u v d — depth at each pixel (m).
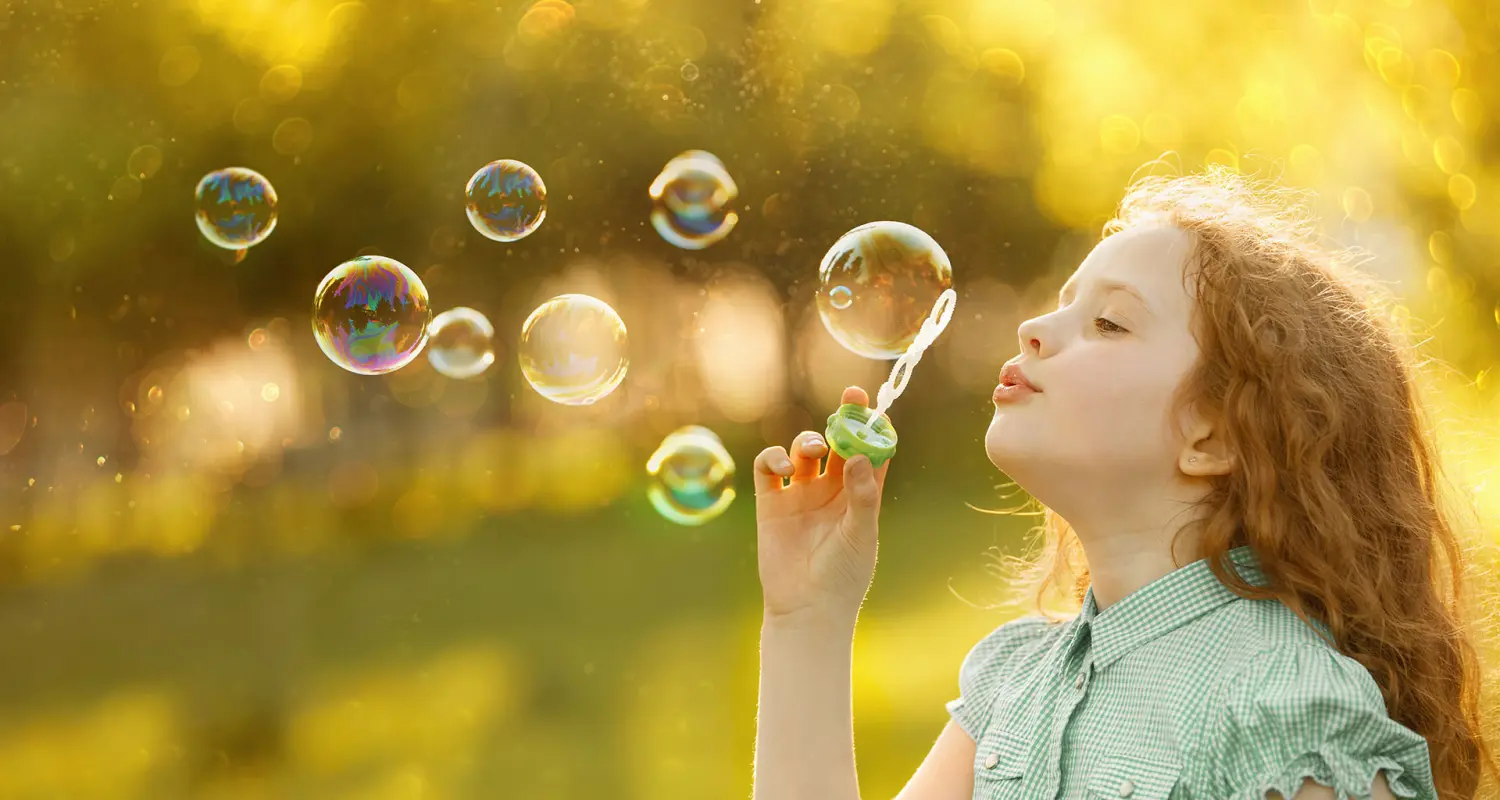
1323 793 1.17
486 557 10.52
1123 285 1.41
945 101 11.26
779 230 11.86
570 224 11.73
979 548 9.49
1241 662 1.26
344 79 10.89
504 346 13.14
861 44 11.39
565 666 6.53
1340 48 8.29
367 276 2.61
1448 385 4.66
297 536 11.60
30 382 12.25
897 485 13.45
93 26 10.47
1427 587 1.46
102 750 5.63
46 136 10.34
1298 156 8.19
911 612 7.29
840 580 1.56
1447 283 7.37
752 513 12.09
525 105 11.16
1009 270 12.77
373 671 6.79
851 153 11.64
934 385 15.49
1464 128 7.77
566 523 12.02
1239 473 1.35
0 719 6.27
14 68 10.37
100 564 10.54
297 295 11.95
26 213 10.62
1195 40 9.60
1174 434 1.37
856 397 1.60
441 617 8.16
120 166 10.62
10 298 11.43
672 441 3.05
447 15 10.99
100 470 12.81
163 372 12.53
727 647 6.73
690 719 5.38
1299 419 1.36
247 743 5.58
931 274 2.02
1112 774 1.29
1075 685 1.38
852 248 2.04
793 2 11.37
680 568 9.49
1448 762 1.41
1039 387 1.41
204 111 10.68
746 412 16.33
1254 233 1.46
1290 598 1.32
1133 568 1.39
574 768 4.82
